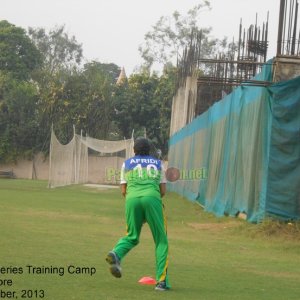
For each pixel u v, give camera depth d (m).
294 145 25.48
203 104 56.84
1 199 38.53
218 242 22.27
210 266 16.50
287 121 25.62
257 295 12.76
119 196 49.19
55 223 25.50
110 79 96.31
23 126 87.44
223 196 34.78
